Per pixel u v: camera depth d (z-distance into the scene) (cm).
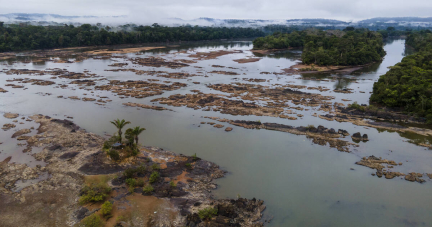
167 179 6062
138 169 6100
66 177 5984
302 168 6919
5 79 15038
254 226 4812
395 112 10669
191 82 15375
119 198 5303
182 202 5325
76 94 12619
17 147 7425
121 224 4647
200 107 11081
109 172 6153
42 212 4934
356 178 6531
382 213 5397
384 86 12175
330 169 6888
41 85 14012
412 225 5097
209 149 7744
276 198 5741
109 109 10750
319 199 5766
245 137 8550
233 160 7200
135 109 10800
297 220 5134
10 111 10231
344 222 5134
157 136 8462
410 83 11900
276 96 12719
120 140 7156
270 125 9306
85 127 9012
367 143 8212
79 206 5088
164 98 12075
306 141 8338
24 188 5600
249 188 6041
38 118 9494
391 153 7656
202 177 6288
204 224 4762
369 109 10512
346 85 15312
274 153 7625
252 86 14575
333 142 8169
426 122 9469
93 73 17125
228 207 5100
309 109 11069
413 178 6444
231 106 11175
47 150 7188
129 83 14475
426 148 7931
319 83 15762
